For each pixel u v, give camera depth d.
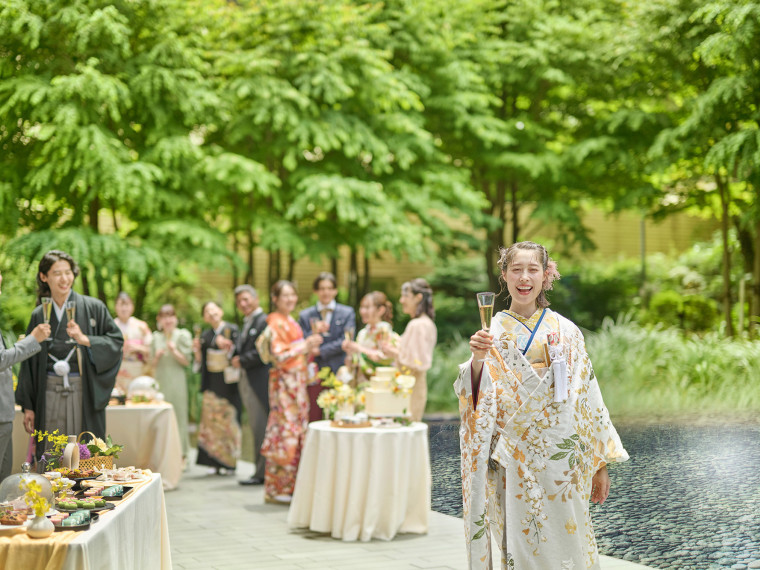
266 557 4.75
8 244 9.18
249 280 12.30
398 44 11.87
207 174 10.16
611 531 5.05
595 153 12.87
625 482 6.21
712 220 19.95
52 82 9.01
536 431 2.91
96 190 9.29
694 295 14.39
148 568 3.38
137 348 7.74
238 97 10.91
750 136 10.02
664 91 12.51
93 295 12.11
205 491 6.98
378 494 5.17
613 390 9.77
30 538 2.62
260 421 7.25
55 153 9.19
